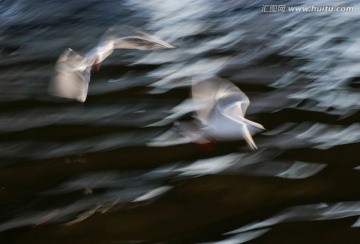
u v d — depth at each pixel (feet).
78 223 29.01
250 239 27.17
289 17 57.93
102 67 47.67
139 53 50.29
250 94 42.55
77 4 65.36
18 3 66.59
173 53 50.98
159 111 40.32
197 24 58.34
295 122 37.91
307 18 57.41
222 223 28.53
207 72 47.01
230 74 46.39
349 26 54.65
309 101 40.88
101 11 63.36
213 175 32.17
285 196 30.25
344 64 46.96
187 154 34.45
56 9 64.39
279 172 32.24
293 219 28.40
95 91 43.68
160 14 61.72
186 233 28.02
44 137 37.55
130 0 66.08
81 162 34.37
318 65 47.09
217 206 29.76
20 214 30.09
